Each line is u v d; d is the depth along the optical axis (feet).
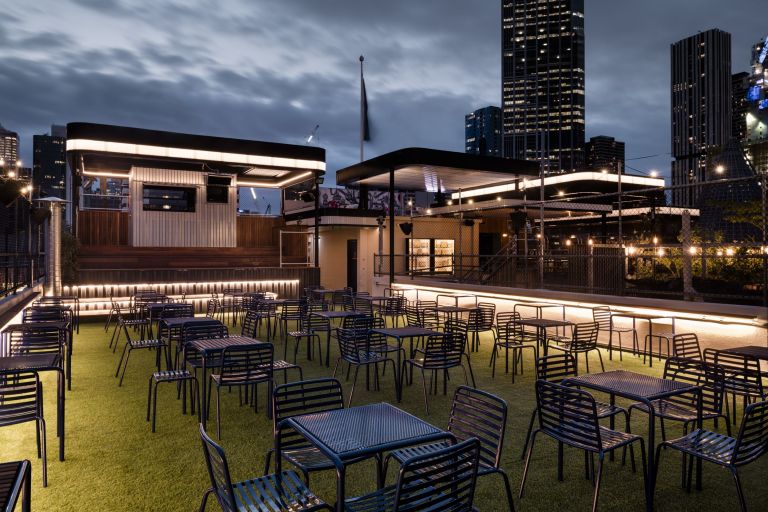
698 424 14.15
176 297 52.49
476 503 12.64
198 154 59.00
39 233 46.01
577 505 12.64
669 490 13.56
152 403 20.99
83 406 20.53
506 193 71.77
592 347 26.96
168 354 25.34
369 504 9.54
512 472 14.48
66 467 14.66
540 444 16.58
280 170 69.46
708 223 51.19
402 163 55.88
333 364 28.73
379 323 35.76
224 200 66.69
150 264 58.80
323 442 9.34
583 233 82.64
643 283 40.57
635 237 62.13
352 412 11.16
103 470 14.47
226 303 50.21
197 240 65.10
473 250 80.59
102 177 73.31
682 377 17.87
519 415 19.63
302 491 9.81
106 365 28.17
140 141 55.67
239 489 9.93
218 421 17.21
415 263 74.84
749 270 37.19
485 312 35.86
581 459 15.44
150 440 16.80
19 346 21.56
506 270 47.47
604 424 18.80
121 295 49.93
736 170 57.52
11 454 15.64
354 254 74.43
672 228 61.77
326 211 69.21
